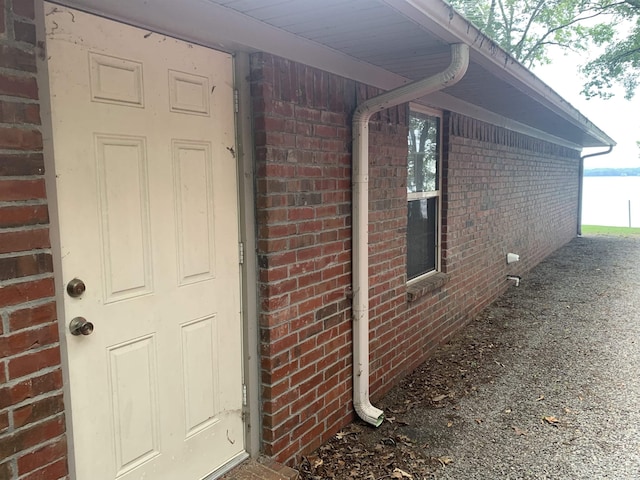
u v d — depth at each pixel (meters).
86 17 1.76
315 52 2.76
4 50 1.47
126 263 1.97
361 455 2.97
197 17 2.10
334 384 3.15
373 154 3.53
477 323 5.71
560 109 5.36
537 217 9.09
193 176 2.24
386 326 3.82
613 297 6.85
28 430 1.60
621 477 2.75
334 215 3.04
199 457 2.38
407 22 2.33
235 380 2.56
